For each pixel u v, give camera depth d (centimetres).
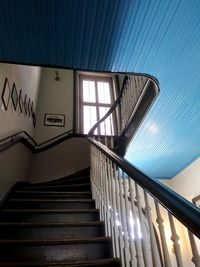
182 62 190
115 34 163
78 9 144
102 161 242
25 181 426
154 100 248
